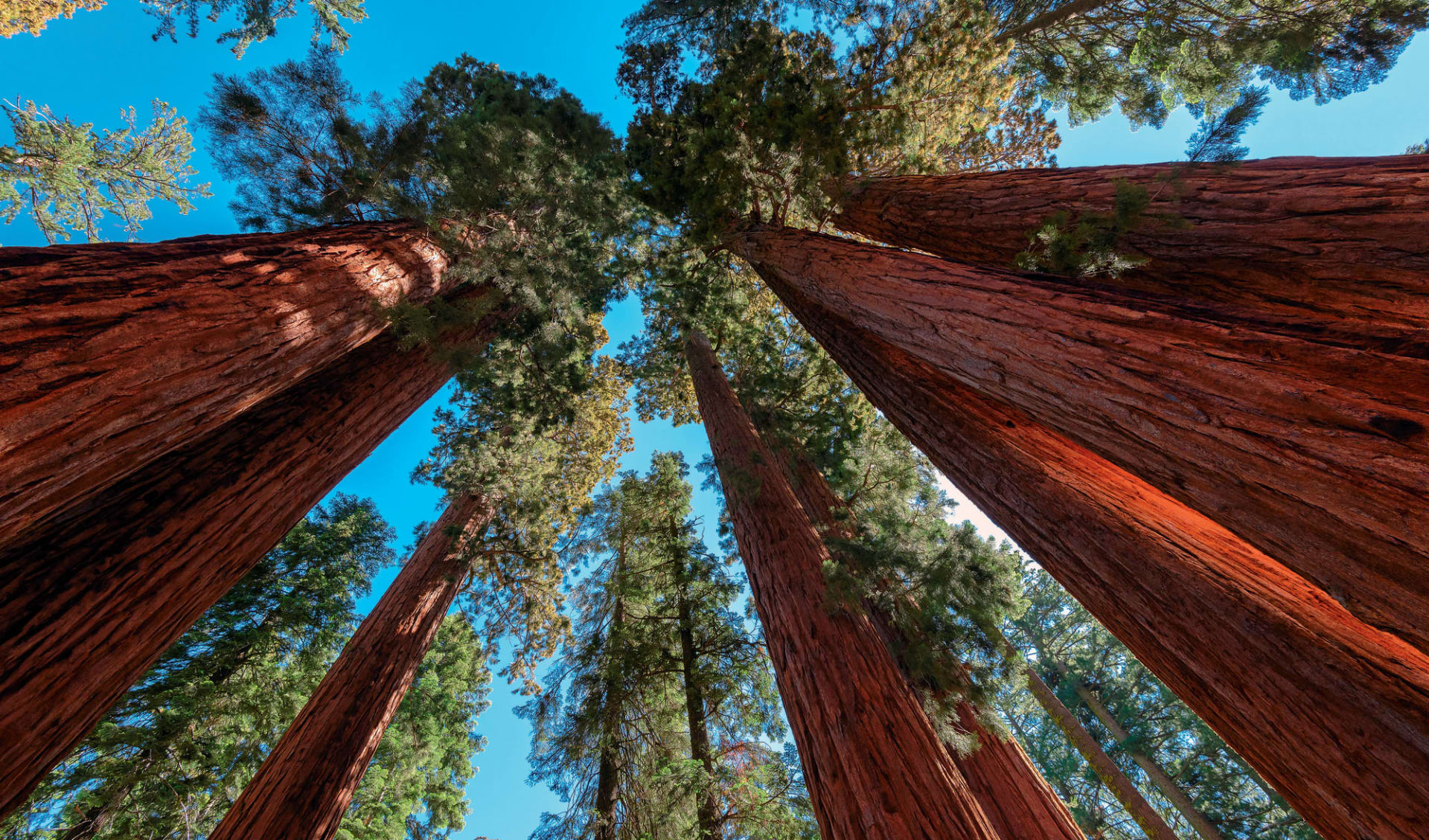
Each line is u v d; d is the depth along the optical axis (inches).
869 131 235.0
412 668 244.1
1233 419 64.5
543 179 216.4
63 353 68.5
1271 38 186.7
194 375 84.8
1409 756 71.9
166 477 115.4
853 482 294.7
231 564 114.7
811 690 126.3
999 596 145.2
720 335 421.4
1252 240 103.7
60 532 95.8
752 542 185.2
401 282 161.0
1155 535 114.9
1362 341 67.0
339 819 183.5
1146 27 245.6
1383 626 50.9
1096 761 357.4
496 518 365.7
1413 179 91.4
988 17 250.4
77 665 83.5
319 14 317.7
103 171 427.2
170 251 104.0
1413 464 49.9
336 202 211.9
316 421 149.3
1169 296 97.0
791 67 266.4
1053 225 122.9
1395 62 184.5
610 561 381.4
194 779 280.1
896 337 140.9
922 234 197.3
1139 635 112.6
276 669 344.8
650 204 302.4
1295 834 400.2
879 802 97.1
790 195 246.5
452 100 353.4
